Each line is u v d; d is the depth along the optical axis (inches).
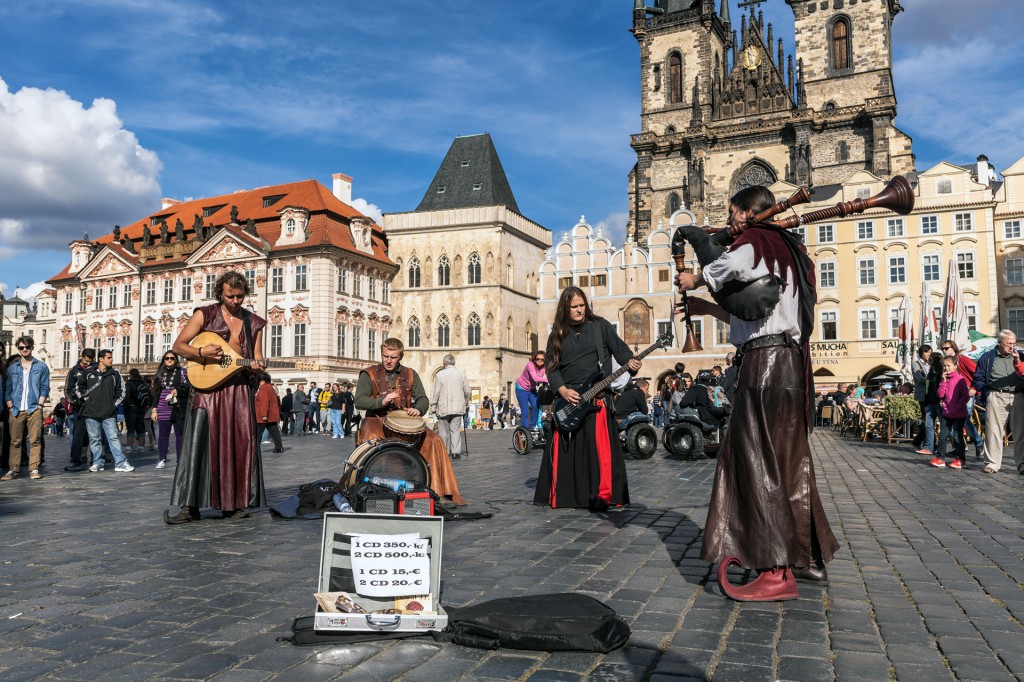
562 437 336.2
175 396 618.8
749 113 2694.4
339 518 161.3
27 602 183.0
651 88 2839.6
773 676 133.6
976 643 150.3
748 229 187.3
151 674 135.8
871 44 2549.2
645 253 2268.7
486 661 141.6
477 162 2593.5
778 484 179.0
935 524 295.4
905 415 799.1
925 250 2062.0
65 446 987.9
